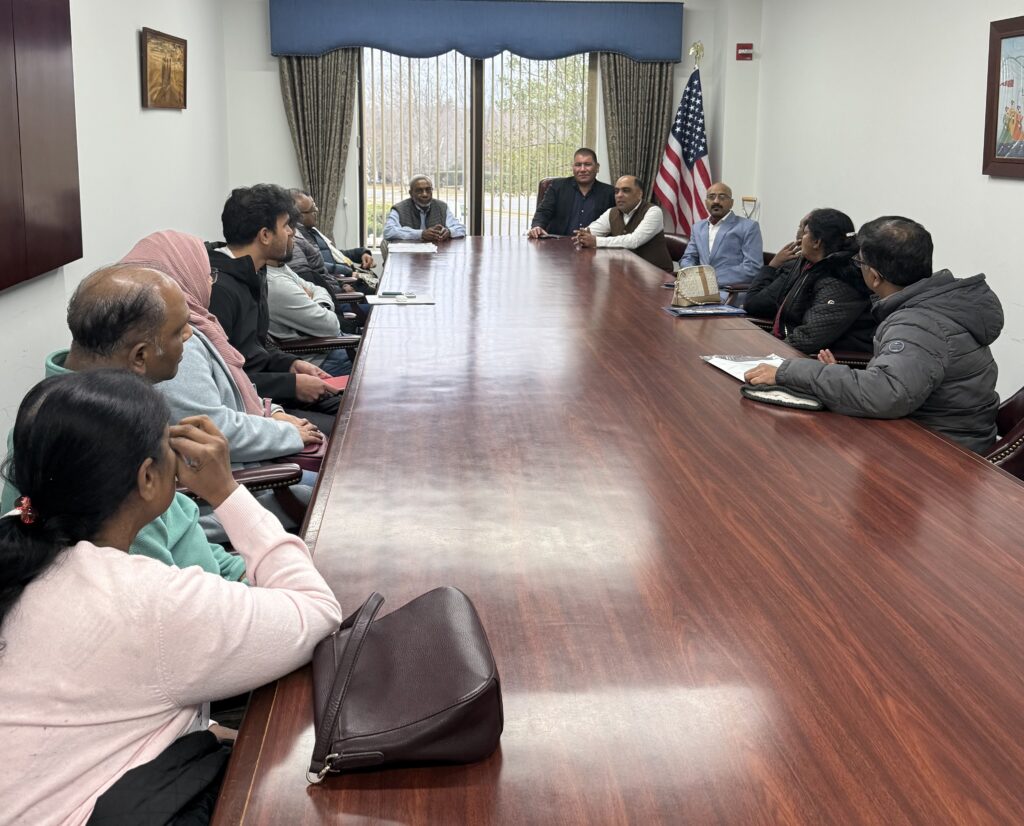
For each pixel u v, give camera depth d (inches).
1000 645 56.0
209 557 73.9
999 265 208.8
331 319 168.1
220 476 54.9
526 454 88.4
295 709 48.8
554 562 66.2
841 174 281.3
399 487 79.6
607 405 105.0
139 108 232.2
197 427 54.9
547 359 126.5
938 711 49.6
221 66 332.8
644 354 130.1
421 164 356.5
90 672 45.1
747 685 51.8
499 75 351.9
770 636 56.8
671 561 66.6
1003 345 208.5
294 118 341.1
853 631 57.4
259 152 347.3
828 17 285.7
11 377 145.8
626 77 349.1
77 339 77.4
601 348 133.7
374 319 154.3
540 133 357.4
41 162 151.6
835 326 159.2
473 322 152.1
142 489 49.3
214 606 46.7
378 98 349.4
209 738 49.6
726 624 58.1
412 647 48.3
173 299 78.7
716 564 66.1
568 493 78.8
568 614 59.2
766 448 91.2
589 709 49.6
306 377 133.8
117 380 49.9
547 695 50.8
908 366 101.9
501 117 355.3
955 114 223.8
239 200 133.2
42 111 152.2
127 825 43.9
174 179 266.4
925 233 113.4
